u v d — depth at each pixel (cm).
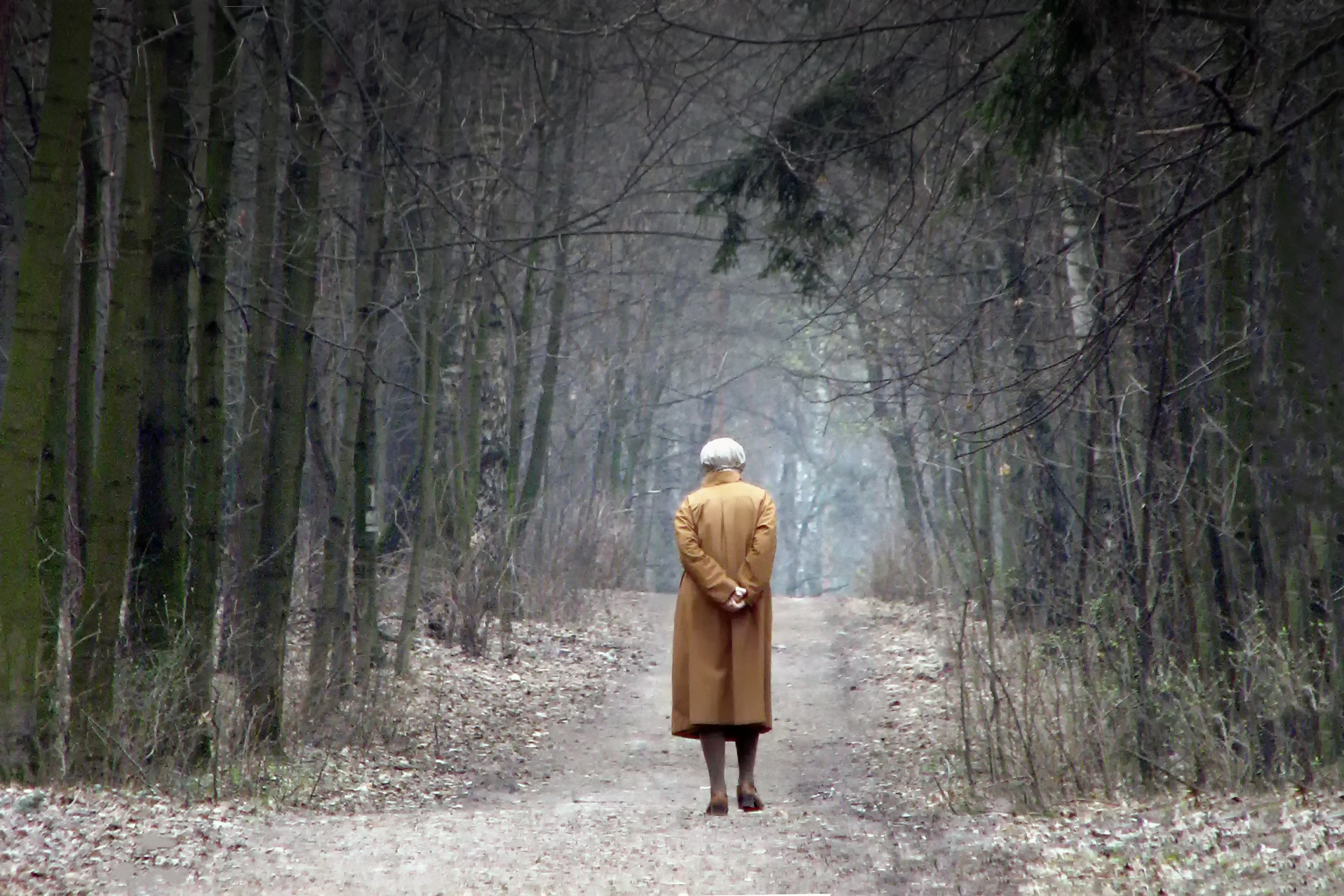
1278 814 571
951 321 1028
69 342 798
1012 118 713
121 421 765
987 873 509
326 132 1034
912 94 1083
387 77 1155
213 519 872
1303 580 689
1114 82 746
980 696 877
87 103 696
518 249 1206
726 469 784
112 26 1102
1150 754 763
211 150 898
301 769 902
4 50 693
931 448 1102
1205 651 771
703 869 525
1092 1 661
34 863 501
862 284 1027
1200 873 482
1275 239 688
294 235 1038
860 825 667
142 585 830
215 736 799
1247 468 738
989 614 838
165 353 845
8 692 677
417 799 889
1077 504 1094
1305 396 679
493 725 1191
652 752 1124
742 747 772
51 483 771
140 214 773
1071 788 777
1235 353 744
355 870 521
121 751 739
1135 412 889
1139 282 727
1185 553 752
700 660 760
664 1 1167
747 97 1173
